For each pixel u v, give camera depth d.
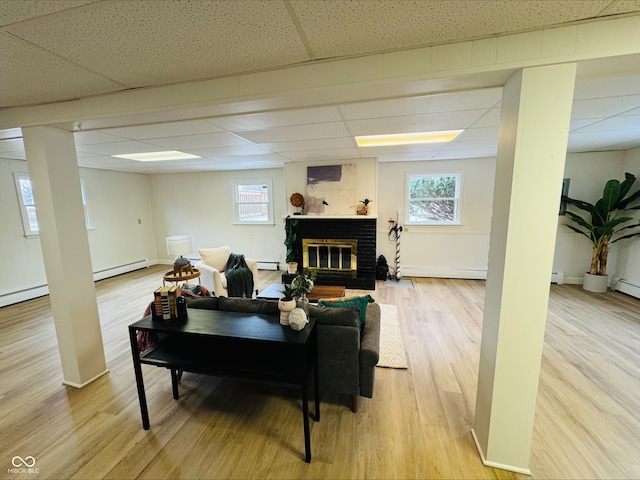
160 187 6.45
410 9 1.06
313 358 1.82
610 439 1.71
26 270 4.37
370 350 1.85
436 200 5.16
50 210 2.07
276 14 1.07
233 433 1.78
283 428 1.82
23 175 4.32
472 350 2.76
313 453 1.64
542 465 1.55
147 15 1.05
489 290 1.52
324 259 5.02
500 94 1.74
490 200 4.91
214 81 1.65
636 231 4.13
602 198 4.15
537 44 1.22
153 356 1.81
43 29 1.12
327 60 1.46
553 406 1.99
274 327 1.70
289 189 4.99
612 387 2.19
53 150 2.05
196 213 6.36
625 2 1.04
